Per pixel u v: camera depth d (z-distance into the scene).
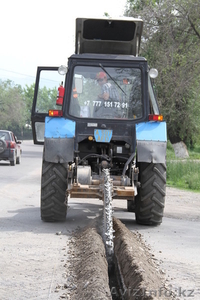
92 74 8.97
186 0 24.00
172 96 24.38
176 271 5.69
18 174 19.88
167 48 24.27
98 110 8.88
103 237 6.89
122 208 11.72
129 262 5.39
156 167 8.80
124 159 8.96
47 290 4.80
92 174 8.79
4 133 25.34
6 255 6.20
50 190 8.69
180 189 16.80
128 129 8.81
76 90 8.91
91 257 5.42
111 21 10.37
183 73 24.17
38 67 8.91
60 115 8.69
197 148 47.12
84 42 10.91
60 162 8.38
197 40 24.91
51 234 7.72
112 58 9.01
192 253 6.72
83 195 8.08
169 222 9.64
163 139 8.59
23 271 5.46
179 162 21.31
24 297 4.61
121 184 8.27
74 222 9.07
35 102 9.02
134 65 9.01
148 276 4.88
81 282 4.84
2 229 8.03
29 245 6.81
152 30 24.69
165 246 7.14
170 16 24.22
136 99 8.95
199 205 12.72
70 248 6.60
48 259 6.00
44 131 9.06
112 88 8.95
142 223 9.15
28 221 8.99
